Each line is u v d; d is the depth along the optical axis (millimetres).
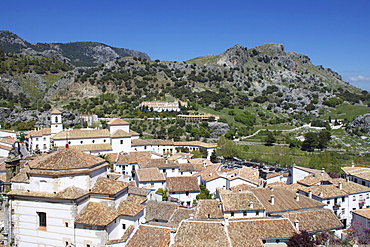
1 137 139625
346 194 76875
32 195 45500
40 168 46250
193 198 90688
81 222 43844
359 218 64938
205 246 47375
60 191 45594
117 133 129875
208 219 58844
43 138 150500
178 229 51344
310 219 60531
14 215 47219
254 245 49812
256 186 91625
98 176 51844
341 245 54156
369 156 185125
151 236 48875
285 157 158625
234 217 64188
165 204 69812
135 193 75875
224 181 96125
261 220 55844
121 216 49062
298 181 89438
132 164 117562
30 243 46625
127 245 46375
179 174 111312
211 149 170875
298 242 50188
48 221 45562
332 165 135375
